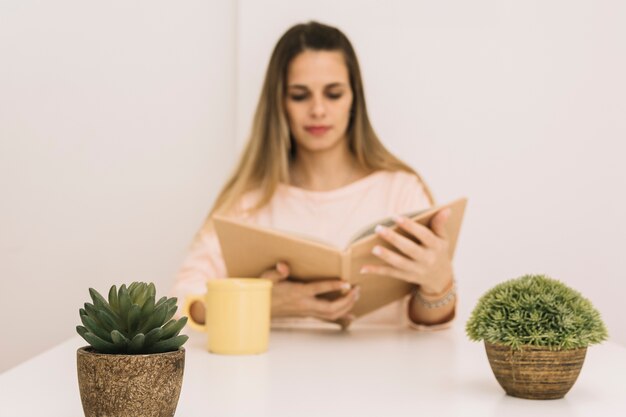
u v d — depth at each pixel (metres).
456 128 2.55
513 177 2.57
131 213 2.56
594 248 2.58
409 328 1.69
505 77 2.56
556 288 0.94
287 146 2.19
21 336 2.56
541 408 0.87
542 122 2.57
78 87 2.55
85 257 2.56
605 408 0.87
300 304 1.53
